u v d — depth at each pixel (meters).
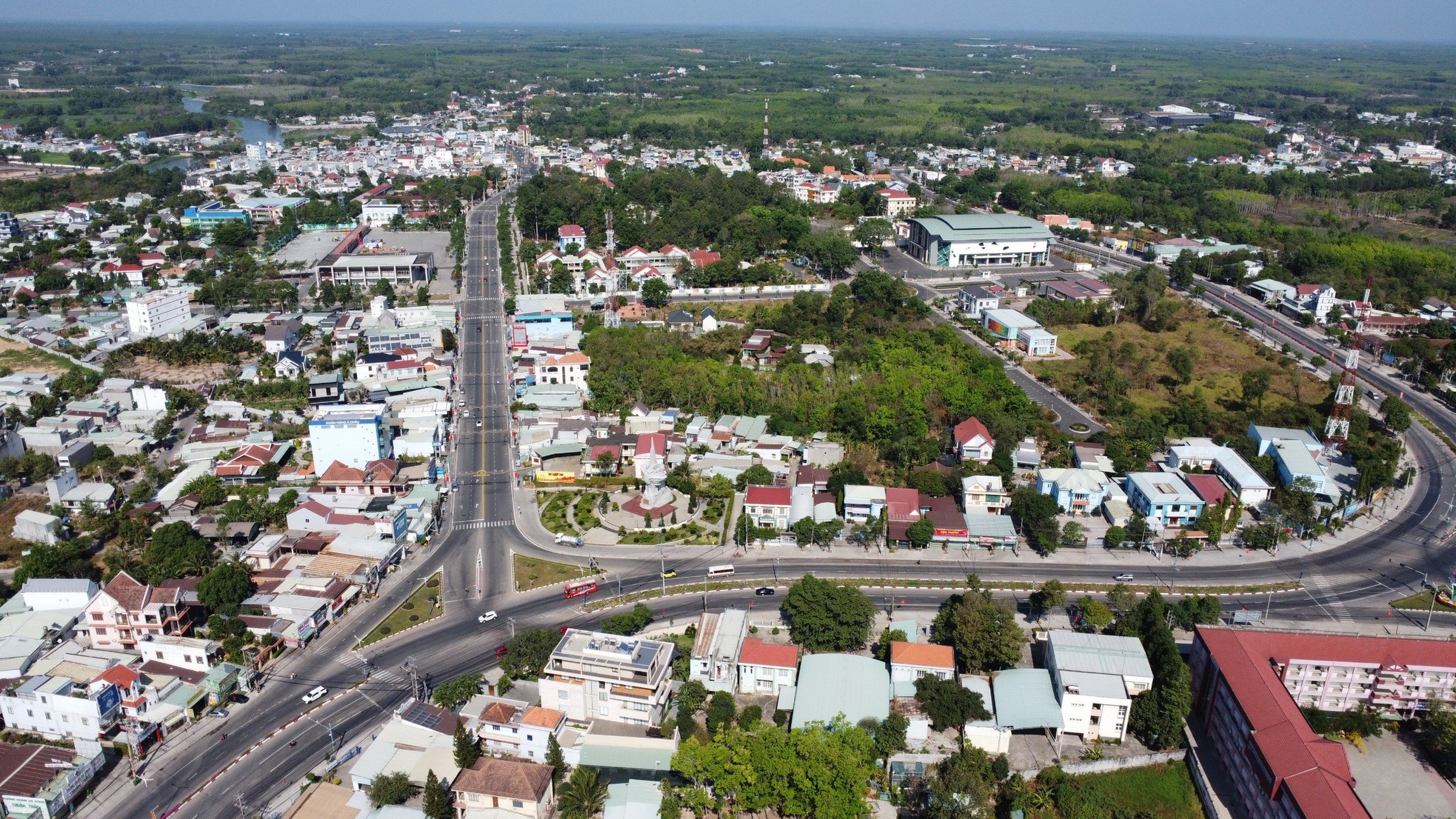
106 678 147.38
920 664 151.12
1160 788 137.50
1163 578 187.25
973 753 134.75
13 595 175.25
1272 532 197.62
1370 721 145.12
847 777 126.12
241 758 139.62
